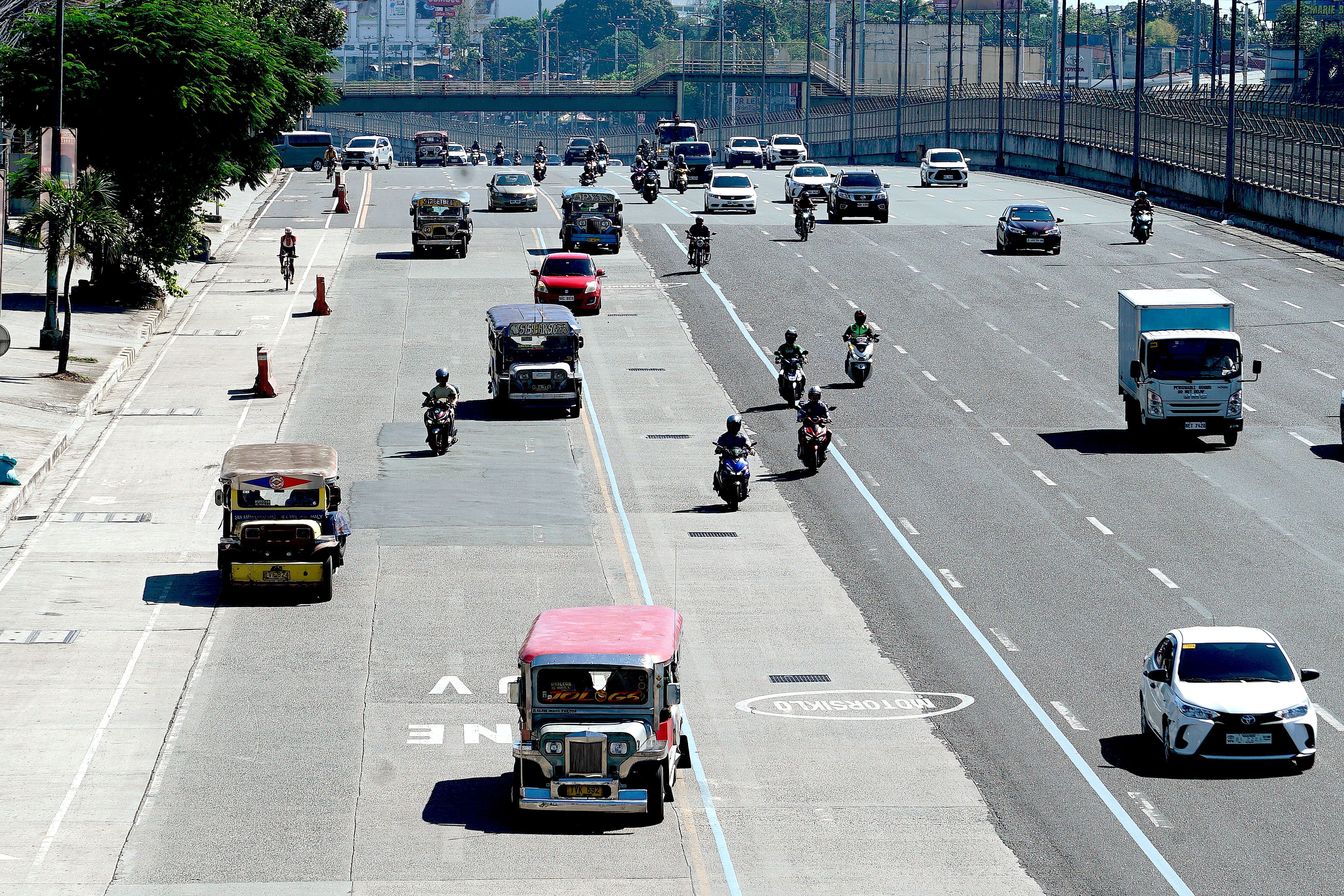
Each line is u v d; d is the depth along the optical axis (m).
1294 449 62.53
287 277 95.50
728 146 178.12
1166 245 107.31
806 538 51.88
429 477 58.50
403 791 33.00
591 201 106.31
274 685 39.16
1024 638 42.97
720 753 35.41
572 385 66.94
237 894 28.28
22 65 87.56
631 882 28.84
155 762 34.50
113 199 75.94
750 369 76.00
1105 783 33.50
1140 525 53.22
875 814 32.09
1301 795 32.62
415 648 41.78
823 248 107.00
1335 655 41.28
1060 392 71.69
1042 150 164.12
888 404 69.56
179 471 59.06
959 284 94.25
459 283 96.31
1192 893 28.33
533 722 31.28
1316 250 104.62
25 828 31.16
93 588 46.47
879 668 40.78
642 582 47.44
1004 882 28.92
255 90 92.12
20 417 64.19
